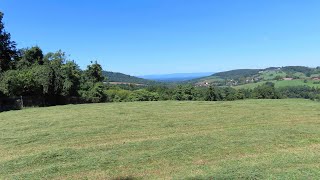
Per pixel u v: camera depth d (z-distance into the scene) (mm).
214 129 15117
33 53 46625
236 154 10164
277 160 9227
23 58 46500
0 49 46281
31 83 36375
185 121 17797
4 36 46906
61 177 8195
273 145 11242
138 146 11539
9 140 13367
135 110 23969
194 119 18547
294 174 7723
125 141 12734
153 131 14891
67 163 9469
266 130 14141
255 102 29828
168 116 20109
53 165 9273
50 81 37125
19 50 48312
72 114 22203
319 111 21719
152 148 11180
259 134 13156
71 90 40938
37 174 8438
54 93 38281
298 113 20625
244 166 8633
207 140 12211
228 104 27797
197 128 15508
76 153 10695
